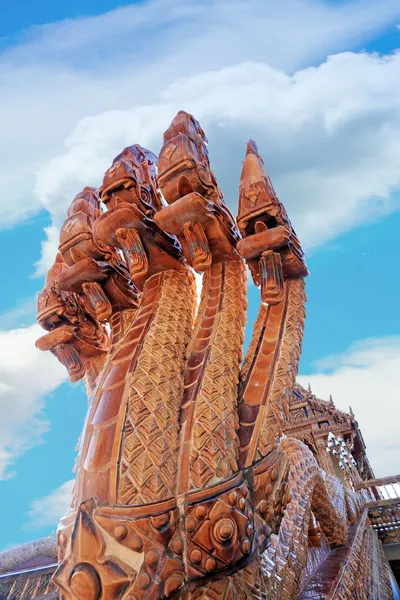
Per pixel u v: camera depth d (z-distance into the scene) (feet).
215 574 4.72
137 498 4.91
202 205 7.48
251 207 8.30
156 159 10.42
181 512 4.96
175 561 4.63
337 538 14.43
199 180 7.78
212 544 4.79
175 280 8.53
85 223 9.28
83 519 4.71
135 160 9.10
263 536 5.56
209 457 5.49
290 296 8.36
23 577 8.49
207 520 4.92
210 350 7.13
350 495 23.13
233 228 9.01
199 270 8.03
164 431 5.65
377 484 38.40
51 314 10.53
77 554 4.51
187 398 6.37
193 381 6.66
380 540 35.14
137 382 6.15
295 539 7.96
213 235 8.16
